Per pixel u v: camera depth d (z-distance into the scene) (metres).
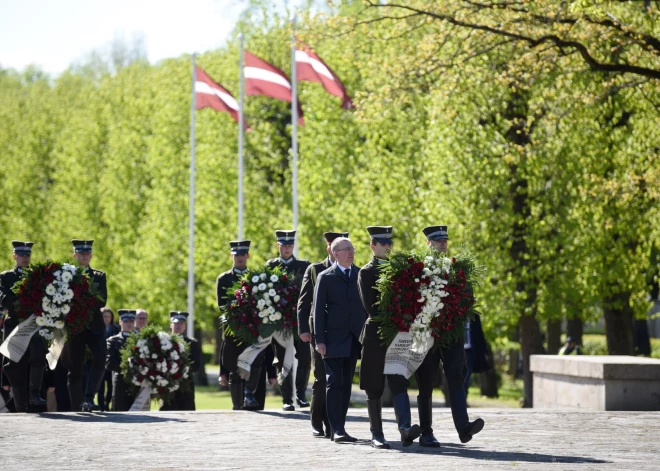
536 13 41.34
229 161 74.25
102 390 34.53
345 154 64.69
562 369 34.03
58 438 21.72
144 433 22.70
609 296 56.16
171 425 24.33
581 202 53.56
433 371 20.16
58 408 31.62
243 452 19.33
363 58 60.47
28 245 28.66
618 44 42.50
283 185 70.94
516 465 17.16
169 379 31.86
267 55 72.69
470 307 19.59
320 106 65.75
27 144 104.62
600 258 53.72
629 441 21.09
